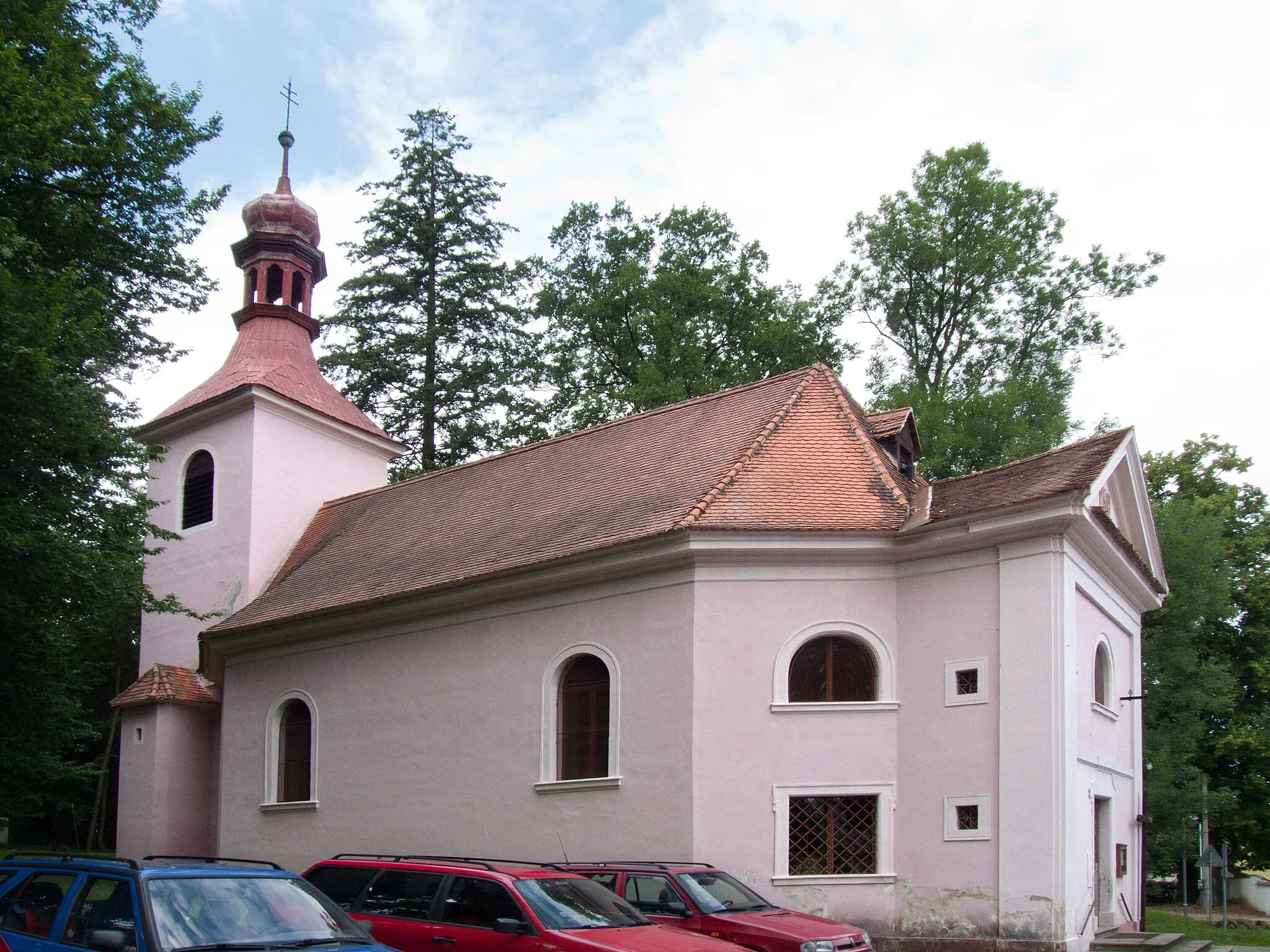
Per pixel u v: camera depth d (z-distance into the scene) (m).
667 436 22.77
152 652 29.92
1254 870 36.34
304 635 24.03
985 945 16.45
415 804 21.30
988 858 16.78
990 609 17.55
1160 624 31.33
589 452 24.22
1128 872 20.42
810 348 36.34
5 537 17.05
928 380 37.34
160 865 9.37
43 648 19.94
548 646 19.88
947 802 17.28
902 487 19.91
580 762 19.25
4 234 18.14
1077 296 36.84
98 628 21.38
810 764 17.61
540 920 11.00
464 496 25.66
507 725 20.16
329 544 27.61
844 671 18.27
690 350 35.03
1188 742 30.27
